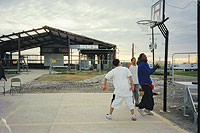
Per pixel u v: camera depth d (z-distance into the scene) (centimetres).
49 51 4591
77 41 3959
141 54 530
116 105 463
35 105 616
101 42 3228
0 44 3719
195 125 434
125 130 393
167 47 543
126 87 459
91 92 923
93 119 468
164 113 544
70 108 578
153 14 720
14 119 462
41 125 420
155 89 1082
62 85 1225
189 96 494
